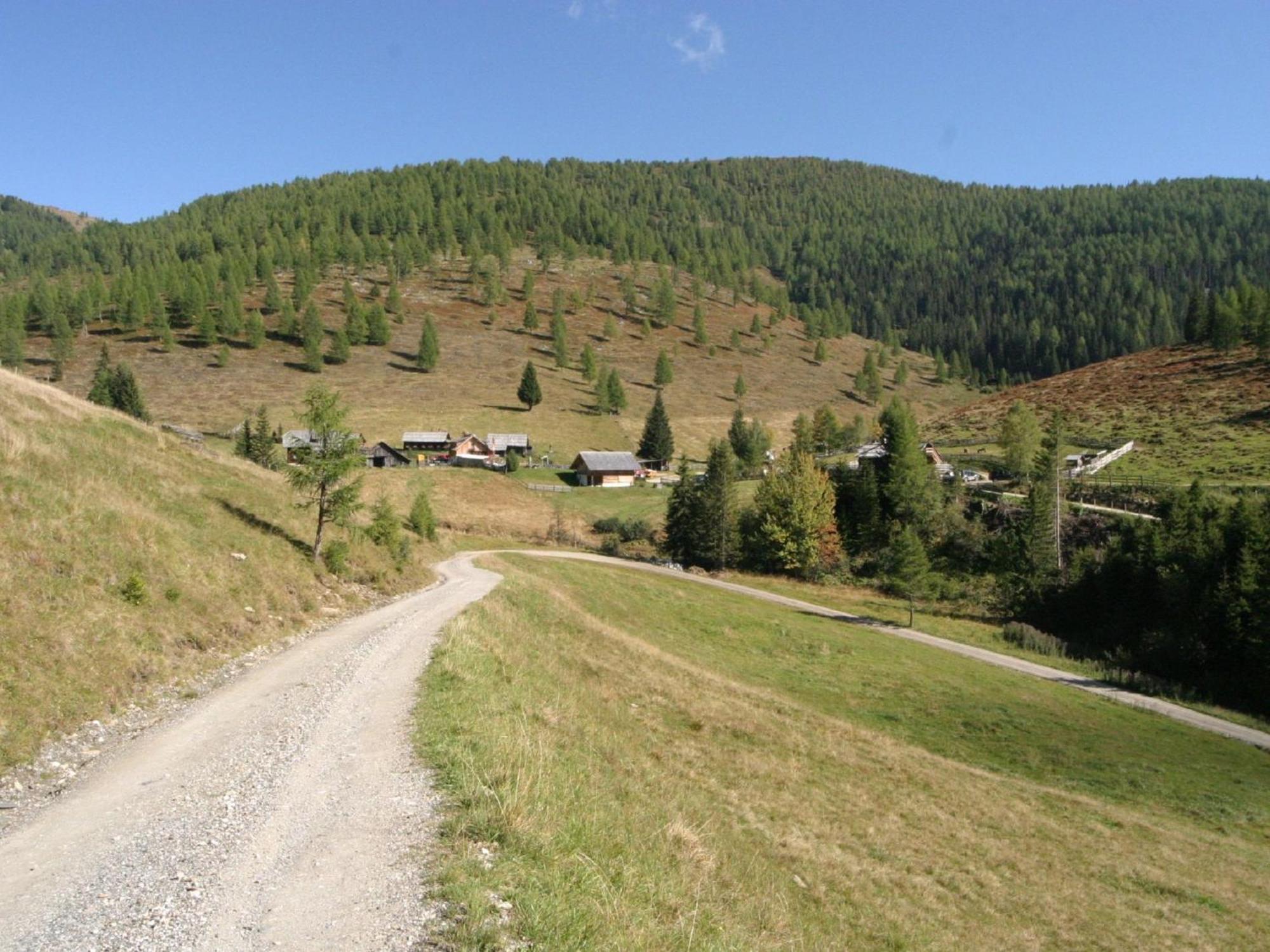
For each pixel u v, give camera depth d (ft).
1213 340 485.97
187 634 69.31
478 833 35.17
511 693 70.08
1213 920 68.13
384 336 639.76
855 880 59.00
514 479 401.29
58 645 55.42
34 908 28.40
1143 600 208.44
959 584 255.70
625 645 129.39
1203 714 156.97
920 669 163.63
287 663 71.26
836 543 282.97
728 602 208.95
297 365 572.51
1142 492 277.44
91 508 78.23
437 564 174.60
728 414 601.21
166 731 51.26
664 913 34.30
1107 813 96.22
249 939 25.98
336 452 110.01
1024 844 79.15
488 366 625.82
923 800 86.17
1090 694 161.27
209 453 148.36
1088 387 494.59
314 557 110.63
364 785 40.96
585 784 49.80
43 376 494.59
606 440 506.89
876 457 328.49
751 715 103.45
